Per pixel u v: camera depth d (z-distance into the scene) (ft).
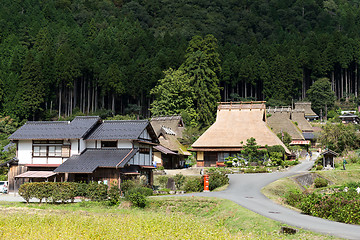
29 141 131.85
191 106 293.23
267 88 374.43
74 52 340.18
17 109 289.53
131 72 335.88
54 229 68.18
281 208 84.99
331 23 569.23
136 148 127.95
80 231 66.69
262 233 64.95
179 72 291.79
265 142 185.06
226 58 393.50
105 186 108.88
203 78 302.04
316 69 402.11
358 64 422.41
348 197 88.17
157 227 68.44
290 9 580.30
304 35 532.32
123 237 62.39
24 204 105.19
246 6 608.60
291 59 377.71
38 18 423.64
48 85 311.47
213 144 189.88
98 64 349.61
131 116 314.55
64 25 428.15
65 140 128.36
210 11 595.47
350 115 344.08
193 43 326.65
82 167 118.32
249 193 110.42
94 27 440.86
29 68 295.89
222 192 113.50
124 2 605.73
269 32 533.14
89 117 135.95
